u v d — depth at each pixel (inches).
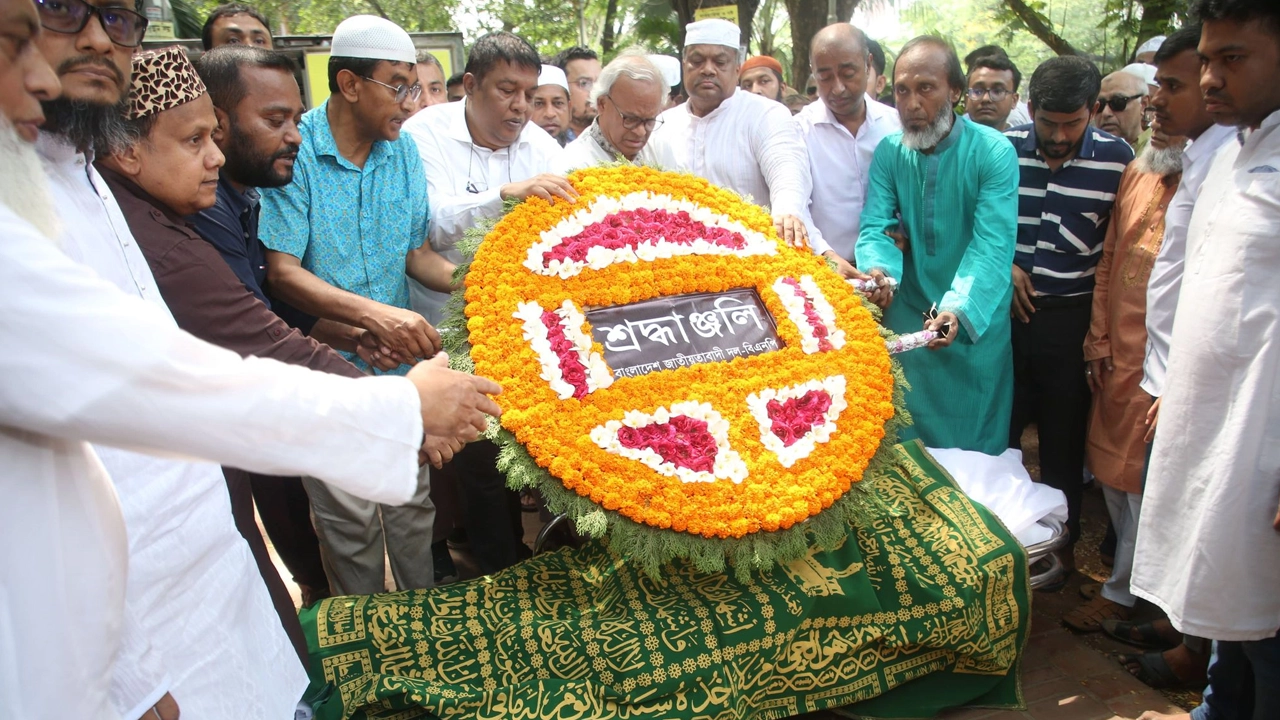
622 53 152.9
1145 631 139.9
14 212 55.7
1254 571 103.7
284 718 84.0
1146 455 139.4
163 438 55.2
